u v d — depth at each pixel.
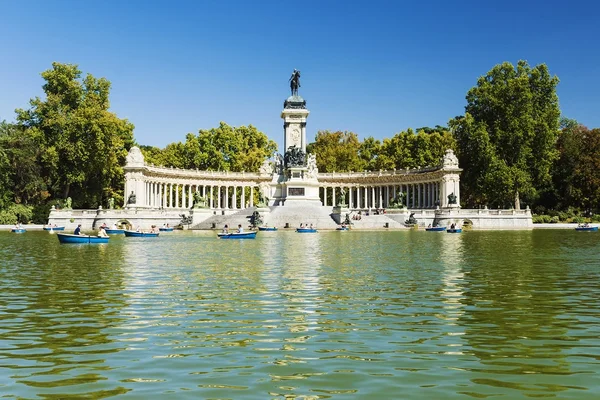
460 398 12.34
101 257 43.25
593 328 18.83
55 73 114.50
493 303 23.25
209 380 13.60
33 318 20.55
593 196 124.44
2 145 104.44
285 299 24.23
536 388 12.98
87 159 113.62
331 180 140.50
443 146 140.88
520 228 109.94
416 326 19.20
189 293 25.80
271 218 107.25
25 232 89.56
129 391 12.83
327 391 12.81
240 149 157.25
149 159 145.00
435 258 42.38
